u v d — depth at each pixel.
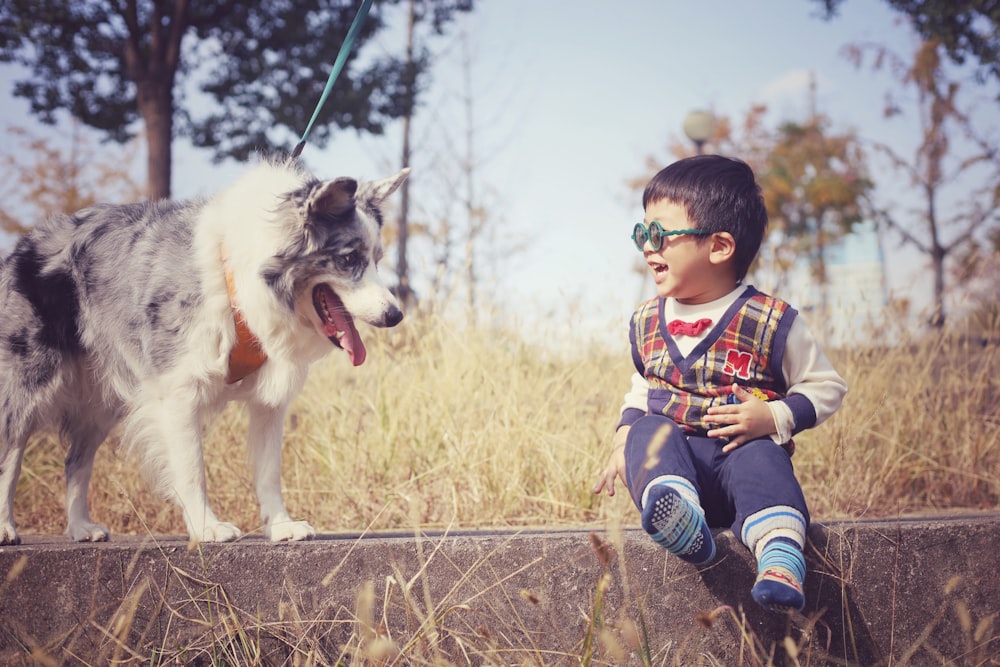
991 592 2.43
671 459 2.27
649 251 2.49
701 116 13.15
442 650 2.29
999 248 15.80
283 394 3.01
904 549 2.38
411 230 14.64
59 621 2.33
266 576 2.35
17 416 3.03
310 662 2.22
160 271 2.90
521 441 4.23
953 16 13.04
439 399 4.69
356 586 2.36
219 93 14.68
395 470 4.34
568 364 5.29
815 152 20.22
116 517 4.11
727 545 2.31
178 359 2.85
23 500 4.56
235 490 4.25
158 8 13.19
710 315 2.46
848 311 5.50
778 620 2.32
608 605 2.34
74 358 3.18
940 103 16.27
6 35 12.94
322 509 4.08
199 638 2.32
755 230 2.48
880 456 4.66
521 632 2.34
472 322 5.46
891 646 2.36
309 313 3.04
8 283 3.14
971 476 4.55
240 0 13.93
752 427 2.30
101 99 14.45
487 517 3.90
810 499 4.31
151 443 2.89
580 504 3.91
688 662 2.27
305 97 14.48
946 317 5.53
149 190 13.18
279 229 2.90
